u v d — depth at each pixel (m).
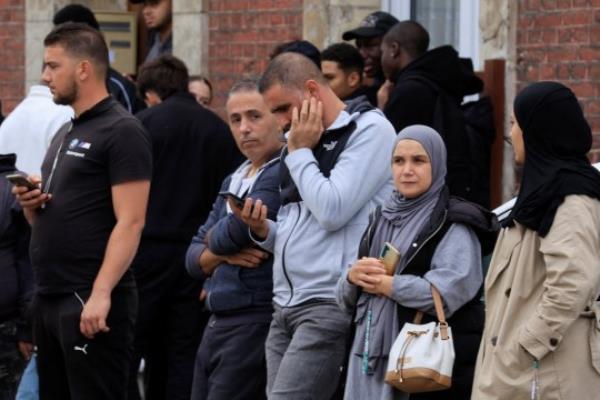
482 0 23.36
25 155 21.86
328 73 22.53
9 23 30.69
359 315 15.92
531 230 14.38
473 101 22.73
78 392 17.98
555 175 14.20
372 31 23.50
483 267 16.94
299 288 16.78
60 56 17.95
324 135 16.73
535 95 14.41
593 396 14.20
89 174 17.89
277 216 17.52
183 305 21.66
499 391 14.34
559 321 13.94
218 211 18.72
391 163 16.48
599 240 14.15
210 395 18.09
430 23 25.80
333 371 16.72
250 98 18.22
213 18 27.56
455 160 20.69
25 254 20.02
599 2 21.92
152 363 22.11
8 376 20.12
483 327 15.67
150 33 29.77
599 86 22.00
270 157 18.30
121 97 24.77
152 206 21.53
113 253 17.77
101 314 17.62
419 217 15.77
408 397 15.60
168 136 21.58
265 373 17.86
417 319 15.59
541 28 22.66
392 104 20.70
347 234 16.64
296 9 26.31
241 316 17.89
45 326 18.09
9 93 30.77
